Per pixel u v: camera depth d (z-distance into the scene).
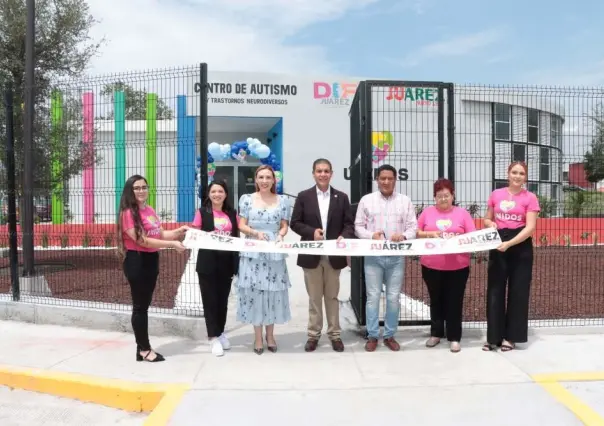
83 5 10.83
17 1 10.38
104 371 4.92
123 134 8.41
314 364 5.07
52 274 9.51
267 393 4.35
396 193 5.57
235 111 18.73
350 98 19.25
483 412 3.98
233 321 6.82
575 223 10.91
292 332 6.30
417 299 8.02
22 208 8.64
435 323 5.63
